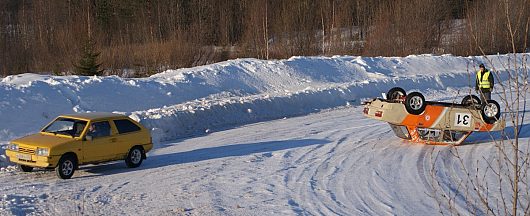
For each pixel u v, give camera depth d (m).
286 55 49.91
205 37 52.28
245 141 21.34
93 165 17.92
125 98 26.91
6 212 12.70
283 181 15.45
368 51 50.88
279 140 21.30
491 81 24.23
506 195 13.90
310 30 51.38
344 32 55.38
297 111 28.73
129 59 42.47
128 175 16.41
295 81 34.16
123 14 59.00
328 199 13.78
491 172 16.11
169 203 13.57
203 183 15.38
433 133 19.62
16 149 16.19
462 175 15.90
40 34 49.25
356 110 28.84
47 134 16.69
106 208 13.20
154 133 22.30
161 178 15.99
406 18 52.59
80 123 16.69
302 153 18.91
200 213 12.75
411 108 19.20
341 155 18.47
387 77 36.88
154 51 42.44
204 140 21.97
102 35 48.78
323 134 22.19
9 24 55.06
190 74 31.47
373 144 20.03
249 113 27.05
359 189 14.62
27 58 47.88
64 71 40.91
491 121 19.05
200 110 25.36
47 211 12.95
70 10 56.75
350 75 37.19
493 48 51.25
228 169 16.92
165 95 28.47
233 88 31.70
